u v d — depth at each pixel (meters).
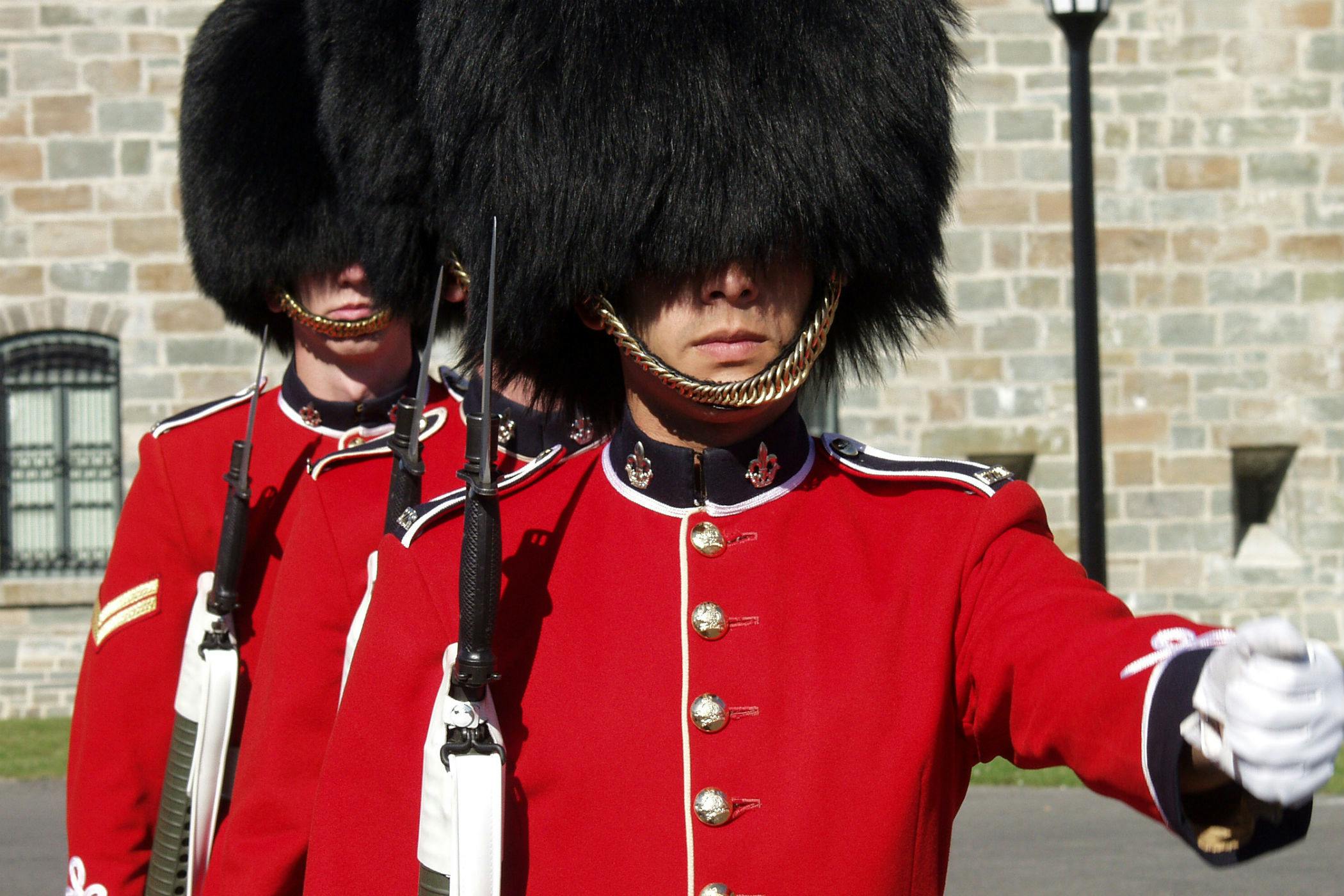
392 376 11.69
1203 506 38.44
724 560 6.30
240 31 12.26
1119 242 38.38
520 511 6.74
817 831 5.76
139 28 38.28
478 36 7.02
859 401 38.25
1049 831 22.91
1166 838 22.41
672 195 6.42
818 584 6.21
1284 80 38.53
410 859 6.36
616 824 5.96
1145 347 38.41
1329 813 23.78
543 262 6.73
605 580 6.40
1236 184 38.47
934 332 8.66
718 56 6.53
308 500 9.46
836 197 6.50
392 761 6.41
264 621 11.20
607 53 6.62
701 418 6.47
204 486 11.58
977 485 6.12
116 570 11.57
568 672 6.22
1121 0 38.41
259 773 8.88
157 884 10.60
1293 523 38.94
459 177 7.27
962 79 7.63
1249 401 38.53
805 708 5.96
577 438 8.33
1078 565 5.82
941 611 5.86
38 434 38.97
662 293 6.45
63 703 37.62
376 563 7.48
